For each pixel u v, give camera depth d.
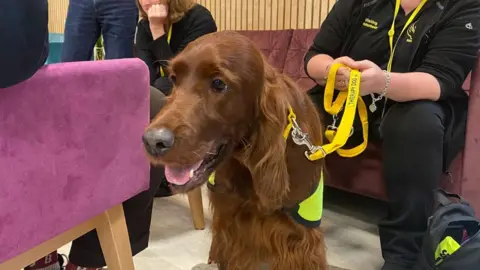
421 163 1.52
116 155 1.25
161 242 1.92
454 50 1.59
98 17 2.58
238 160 1.20
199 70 1.04
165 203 2.38
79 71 1.07
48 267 1.55
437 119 1.54
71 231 1.21
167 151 0.95
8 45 0.78
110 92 1.18
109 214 1.32
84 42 2.65
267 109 1.11
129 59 1.26
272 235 1.29
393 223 1.59
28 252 1.07
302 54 2.81
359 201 2.45
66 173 1.09
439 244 1.37
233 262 1.39
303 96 1.30
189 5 2.44
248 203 1.28
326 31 1.91
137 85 1.28
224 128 1.08
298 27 3.25
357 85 1.42
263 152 1.13
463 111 1.72
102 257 1.48
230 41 1.08
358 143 1.86
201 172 1.06
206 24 2.45
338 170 1.99
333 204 2.40
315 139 1.33
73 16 2.63
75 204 1.14
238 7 3.70
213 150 1.07
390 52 1.75
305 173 1.25
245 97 1.09
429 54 1.63
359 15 1.83
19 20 0.78
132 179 1.34
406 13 1.74
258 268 1.48
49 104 1.00
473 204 1.79
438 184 1.56
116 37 2.58
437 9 1.66
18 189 0.97
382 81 1.49
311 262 1.33
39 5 0.81
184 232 2.02
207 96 1.04
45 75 0.98
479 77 1.65
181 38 2.44
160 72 2.38
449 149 1.66
